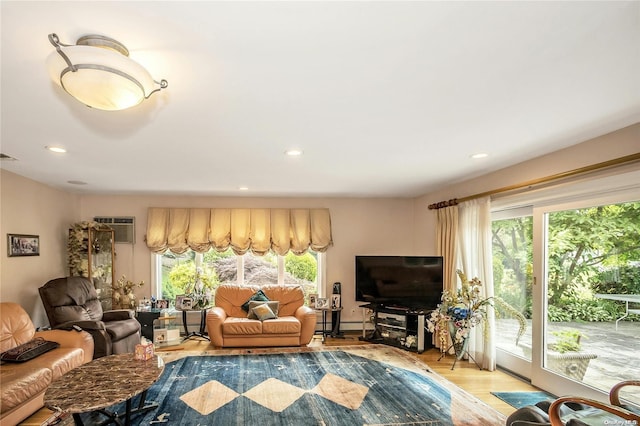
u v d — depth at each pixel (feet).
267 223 18.95
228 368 12.78
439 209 16.21
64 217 16.65
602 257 9.15
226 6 3.77
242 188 16.29
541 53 4.83
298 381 11.60
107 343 12.70
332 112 6.95
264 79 5.53
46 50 4.66
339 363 13.47
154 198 18.62
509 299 12.67
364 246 19.75
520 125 7.82
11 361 9.45
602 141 8.58
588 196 9.27
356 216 19.77
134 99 4.83
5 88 5.79
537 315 11.02
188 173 12.84
